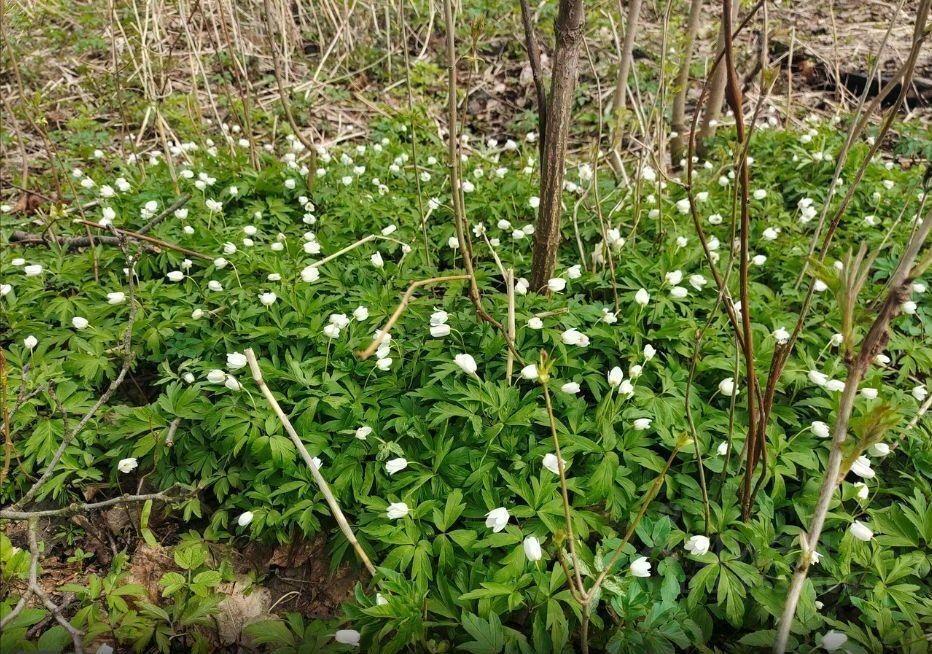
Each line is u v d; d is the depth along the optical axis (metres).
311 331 3.78
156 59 6.80
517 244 4.93
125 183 5.09
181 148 5.82
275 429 3.19
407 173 5.95
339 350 3.67
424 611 2.56
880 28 8.39
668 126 6.82
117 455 3.36
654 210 4.65
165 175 5.70
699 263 4.48
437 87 8.38
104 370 3.75
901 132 6.70
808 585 2.65
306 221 4.93
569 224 4.99
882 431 1.75
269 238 4.82
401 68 8.81
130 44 6.41
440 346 3.64
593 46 8.41
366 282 4.30
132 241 4.60
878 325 1.73
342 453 3.20
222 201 5.31
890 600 2.65
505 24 9.32
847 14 8.80
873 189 5.45
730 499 2.96
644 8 9.08
